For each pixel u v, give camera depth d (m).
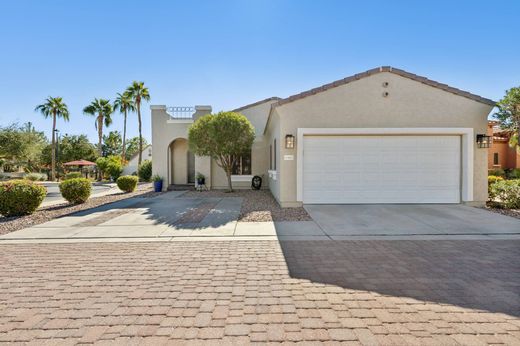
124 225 8.47
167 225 8.42
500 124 16.53
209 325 3.19
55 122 38.03
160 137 18.88
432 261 5.26
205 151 15.20
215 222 8.76
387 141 11.55
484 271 4.74
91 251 6.09
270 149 17.89
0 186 9.97
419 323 3.19
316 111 11.30
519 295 3.86
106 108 40.41
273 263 5.24
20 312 3.52
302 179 11.38
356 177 11.57
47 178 39.41
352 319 3.30
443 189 11.55
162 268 5.04
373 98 11.30
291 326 3.16
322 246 6.30
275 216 9.56
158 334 3.02
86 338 2.96
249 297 3.88
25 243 6.76
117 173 35.19
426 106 11.30
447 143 11.53
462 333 2.99
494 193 11.31
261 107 19.86
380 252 5.84
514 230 7.59
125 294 4.00
